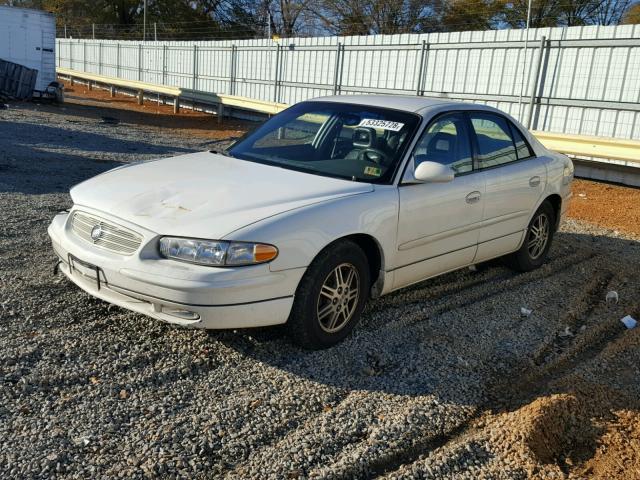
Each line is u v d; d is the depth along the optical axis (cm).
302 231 375
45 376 348
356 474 295
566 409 357
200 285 346
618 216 954
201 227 360
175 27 4912
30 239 598
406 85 1617
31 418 312
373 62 1716
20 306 433
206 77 2584
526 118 1343
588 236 808
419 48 1563
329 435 319
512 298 541
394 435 324
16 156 1109
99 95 3212
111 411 324
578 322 505
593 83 1219
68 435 302
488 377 396
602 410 368
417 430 331
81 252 386
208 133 1966
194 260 354
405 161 452
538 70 1302
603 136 1204
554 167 610
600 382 399
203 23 4925
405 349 423
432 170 437
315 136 497
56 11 5000
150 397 341
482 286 566
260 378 370
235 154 499
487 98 1417
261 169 452
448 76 1503
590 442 340
